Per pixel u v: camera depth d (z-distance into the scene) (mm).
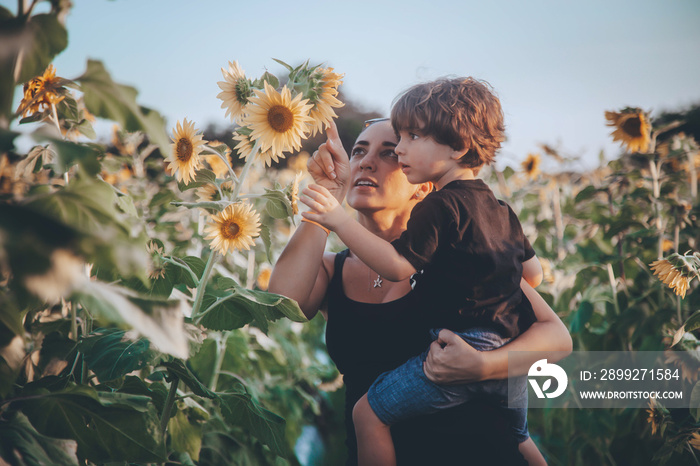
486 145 1867
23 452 1034
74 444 1140
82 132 1593
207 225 1473
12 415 1126
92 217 950
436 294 1740
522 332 1840
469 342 1685
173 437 1656
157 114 970
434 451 1678
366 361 1862
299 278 1758
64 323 1598
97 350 1294
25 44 834
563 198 5000
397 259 1606
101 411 1153
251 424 1706
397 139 1939
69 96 1446
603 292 3430
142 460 1184
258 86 1586
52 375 1372
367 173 1937
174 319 951
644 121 2844
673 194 3127
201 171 1577
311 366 4039
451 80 1924
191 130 1502
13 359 1013
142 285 1503
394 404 1685
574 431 3254
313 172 1833
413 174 1849
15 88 890
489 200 1824
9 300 932
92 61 933
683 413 2455
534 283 2014
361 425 1727
